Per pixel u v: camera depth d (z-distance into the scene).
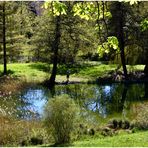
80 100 35.72
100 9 9.65
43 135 18.20
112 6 47.38
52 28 46.44
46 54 47.94
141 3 46.78
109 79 48.84
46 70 57.25
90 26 45.31
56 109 17.41
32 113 27.80
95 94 39.59
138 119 22.20
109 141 16.58
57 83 47.59
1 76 49.75
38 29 47.16
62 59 50.28
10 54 55.91
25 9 66.44
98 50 9.86
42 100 34.84
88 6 9.59
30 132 18.78
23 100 34.38
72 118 17.58
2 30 54.88
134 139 16.67
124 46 50.66
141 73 51.06
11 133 18.34
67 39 46.81
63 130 17.41
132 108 30.75
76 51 47.66
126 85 46.19
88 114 28.42
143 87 44.41
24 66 59.38
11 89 38.53
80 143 16.56
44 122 17.67
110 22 47.81
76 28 46.06
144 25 11.75
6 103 32.56
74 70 56.59
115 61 57.91
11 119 24.14
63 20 45.66
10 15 54.78
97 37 45.34
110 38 9.59
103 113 28.98
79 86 46.00
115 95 38.78
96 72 55.09
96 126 21.69
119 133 19.80
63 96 17.92
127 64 57.59
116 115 28.09
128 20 48.44
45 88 43.84
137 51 53.41
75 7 9.64
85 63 61.41
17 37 55.56
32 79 48.34
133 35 48.91
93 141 17.02
